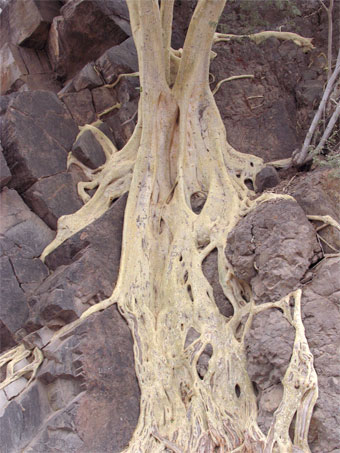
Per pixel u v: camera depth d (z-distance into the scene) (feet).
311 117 15.21
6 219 13.26
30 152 13.93
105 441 10.88
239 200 13.02
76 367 11.22
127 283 12.49
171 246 12.79
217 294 12.05
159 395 11.34
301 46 16.52
